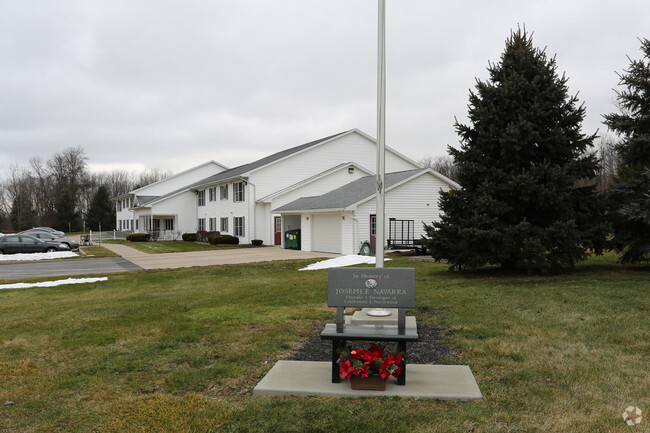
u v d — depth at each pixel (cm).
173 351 647
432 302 940
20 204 8062
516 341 639
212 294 1204
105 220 8425
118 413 441
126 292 1329
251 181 3356
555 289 1011
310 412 430
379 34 800
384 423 405
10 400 486
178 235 4709
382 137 810
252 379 531
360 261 1941
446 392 467
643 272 1237
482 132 1240
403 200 2567
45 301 1195
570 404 432
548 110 1236
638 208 1141
